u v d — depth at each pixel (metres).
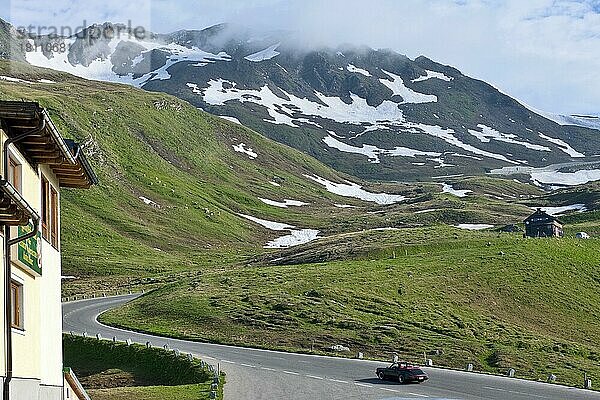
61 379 34.72
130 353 75.88
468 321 96.00
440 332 89.81
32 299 29.72
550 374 69.00
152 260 189.50
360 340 84.75
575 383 63.97
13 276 27.03
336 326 90.31
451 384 60.31
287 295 103.25
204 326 92.75
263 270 125.88
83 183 37.16
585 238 151.88
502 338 88.69
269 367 68.06
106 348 79.00
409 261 126.75
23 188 29.12
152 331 91.44
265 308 98.19
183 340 86.44
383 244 145.75
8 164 27.41
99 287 152.00
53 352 33.31
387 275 114.88
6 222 24.36
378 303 100.00
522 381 63.19
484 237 150.00
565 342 89.62
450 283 111.25
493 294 109.06
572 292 113.31
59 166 33.56
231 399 52.44
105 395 54.66
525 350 82.44
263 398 53.00
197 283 117.44
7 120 26.81
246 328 90.62
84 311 113.31
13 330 26.78
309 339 85.25
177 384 64.62
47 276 32.62
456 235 153.88
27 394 27.81
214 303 101.88
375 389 57.28
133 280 160.00
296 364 70.50
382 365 70.88
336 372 65.94
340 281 111.19
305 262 143.00
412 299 103.00
